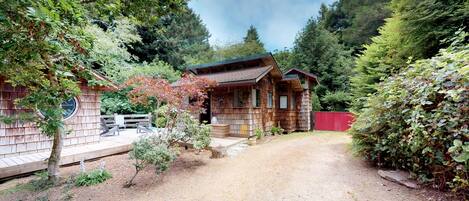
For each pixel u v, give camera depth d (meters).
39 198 3.50
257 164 5.38
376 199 3.15
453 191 2.81
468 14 5.17
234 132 9.05
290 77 11.49
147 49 17.33
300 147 7.35
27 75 2.91
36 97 3.03
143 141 4.52
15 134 5.38
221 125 8.70
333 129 13.70
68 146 6.12
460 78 2.55
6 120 3.31
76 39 2.89
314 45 19.03
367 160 5.09
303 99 12.84
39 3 2.02
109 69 10.96
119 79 11.92
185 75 7.12
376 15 18.48
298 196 3.46
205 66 12.05
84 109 6.55
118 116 10.50
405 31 6.33
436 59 3.23
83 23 2.95
